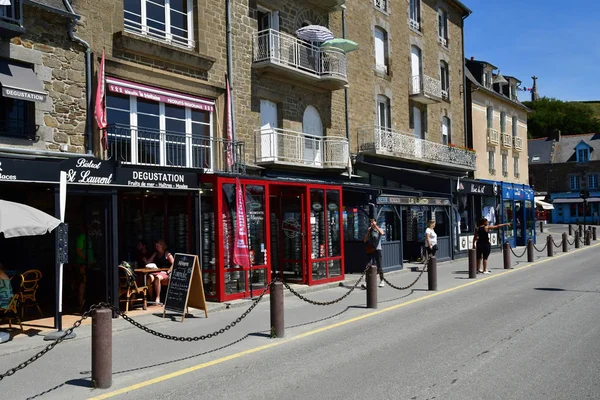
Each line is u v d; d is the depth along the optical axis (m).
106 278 10.11
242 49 15.99
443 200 20.20
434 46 28.33
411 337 8.03
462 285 13.88
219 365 6.84
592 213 64.81
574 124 93.12
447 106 29.70
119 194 12.49
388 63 23.92
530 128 95.38
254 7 16.55
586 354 6.78
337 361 6.82
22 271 10.62
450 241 20.78
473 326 8.65
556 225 61.06
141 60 13.06
